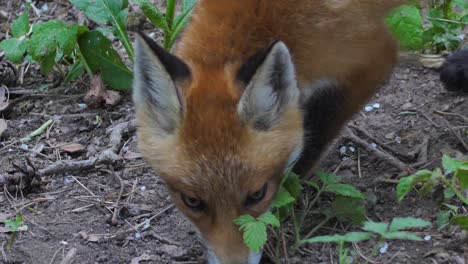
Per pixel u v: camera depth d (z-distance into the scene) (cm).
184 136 748
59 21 1155
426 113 1068
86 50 1157
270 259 835
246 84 749
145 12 1097
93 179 1007
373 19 871
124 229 912
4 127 1112
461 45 1196
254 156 743
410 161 987
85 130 1112
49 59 1148
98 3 1152
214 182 741
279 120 768
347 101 901
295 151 796
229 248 744
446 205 865
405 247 831
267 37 808
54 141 1095
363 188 937
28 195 983
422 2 1216
